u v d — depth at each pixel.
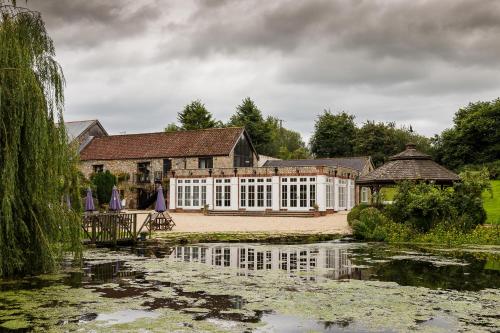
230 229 29.36
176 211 46.38
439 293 11.12
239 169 43.75
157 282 12.23
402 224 25.30
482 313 9.34
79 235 13.36
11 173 11.27
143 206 51.44
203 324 8.47
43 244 12.18
